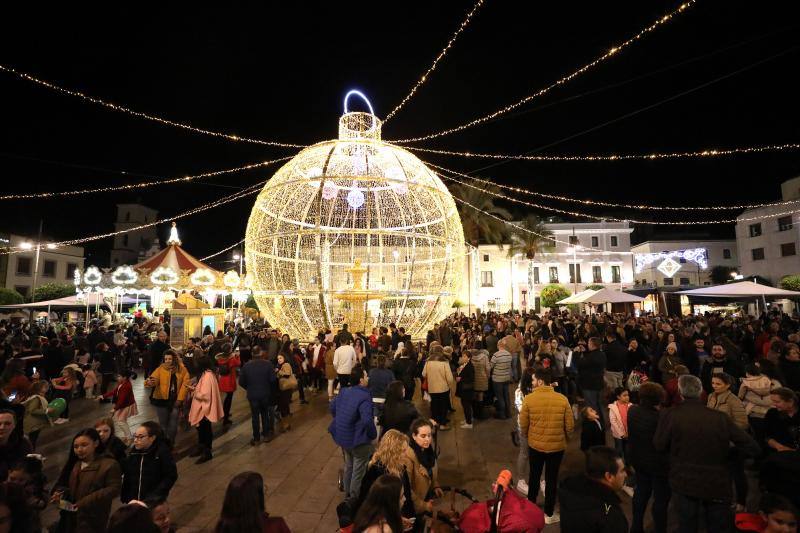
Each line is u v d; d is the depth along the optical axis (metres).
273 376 7.85
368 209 15.54
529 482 4.94
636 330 12.67
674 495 3.70
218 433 8.45
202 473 6.31
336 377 10.80
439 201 15.60
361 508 2.46
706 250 49.78
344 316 15.80
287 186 15.24
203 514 5.03
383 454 3.49
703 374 7.06
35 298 34.66
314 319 16.28
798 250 37.44
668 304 32.88
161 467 3.85
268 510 5.12
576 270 48.59
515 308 46.75
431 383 8.18
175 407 7.11
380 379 6.82
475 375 9.13
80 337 14.26
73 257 44.41
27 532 2.82
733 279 42.72
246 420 9.47
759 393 5.82
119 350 14.88
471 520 3.06
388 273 19.17
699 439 3.62
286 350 10.59
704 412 3.69
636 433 4.36
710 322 15.08
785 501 2.96
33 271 39.84
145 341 15.73
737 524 3.34
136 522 2.33
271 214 15.75
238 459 6.91
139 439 3.85
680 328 14.12
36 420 6.15
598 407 7.25
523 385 6.55
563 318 20.84
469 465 6.57
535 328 15.06
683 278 49.34
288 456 7.02
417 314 16.25
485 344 12.77
